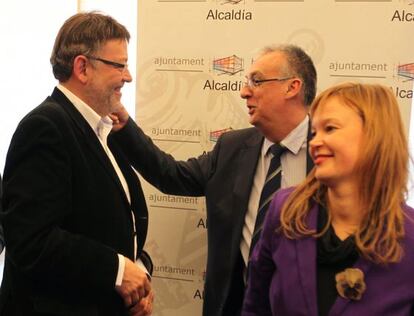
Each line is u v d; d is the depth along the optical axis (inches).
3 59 92.3
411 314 38.3
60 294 53.4
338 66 74.0
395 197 38.3
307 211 42.4
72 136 52.8
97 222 54.1
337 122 38.8
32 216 49.2
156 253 85.0
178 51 79.7
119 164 63.0
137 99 82.4
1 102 92.7
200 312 84.3
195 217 83.0
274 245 44.4
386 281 37.7
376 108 38.8
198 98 79.9
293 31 75.0
